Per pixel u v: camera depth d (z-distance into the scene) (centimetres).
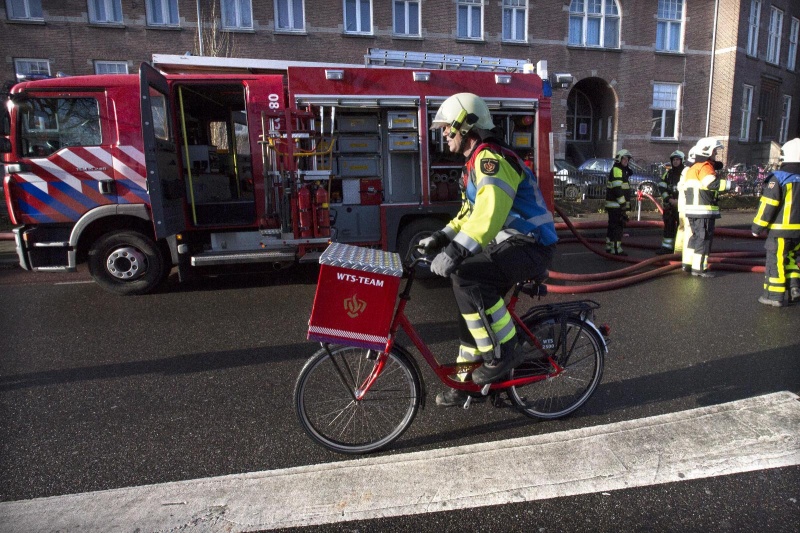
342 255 279
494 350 282
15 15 1666
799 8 2541
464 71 684
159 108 623
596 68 2123
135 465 283
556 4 2033
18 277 762
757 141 2447
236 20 1781
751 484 255
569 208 1535
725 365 406
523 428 316
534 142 725
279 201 655
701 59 2241
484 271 276
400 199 710
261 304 606
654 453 282
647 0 2133
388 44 1884
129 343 477
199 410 347
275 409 348
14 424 330
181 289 684
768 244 568
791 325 503
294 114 627
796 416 317
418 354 443
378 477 265
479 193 252
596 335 327
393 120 679
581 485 256
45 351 458
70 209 616
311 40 1828
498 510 239
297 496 251
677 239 869
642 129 2228
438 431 315
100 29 1703
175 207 626
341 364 289
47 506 246
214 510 241
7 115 598
